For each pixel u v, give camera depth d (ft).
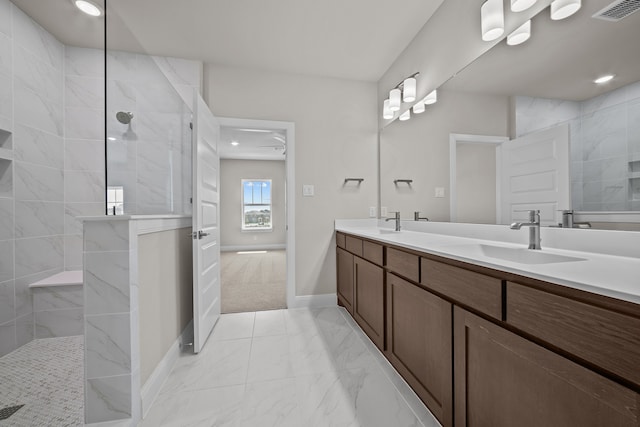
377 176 9.63
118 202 6.02
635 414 1.70
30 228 7.06
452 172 6.11
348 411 4.28
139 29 6.92
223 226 23.76
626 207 3.16
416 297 4.34
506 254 4.19
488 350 2.93
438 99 6.53
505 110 4.79
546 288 2.35
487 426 2.95
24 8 6.69
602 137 3.39
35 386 5.07
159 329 5.10
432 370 3.92
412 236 6.07
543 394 2.32
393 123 8.68
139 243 4.38
